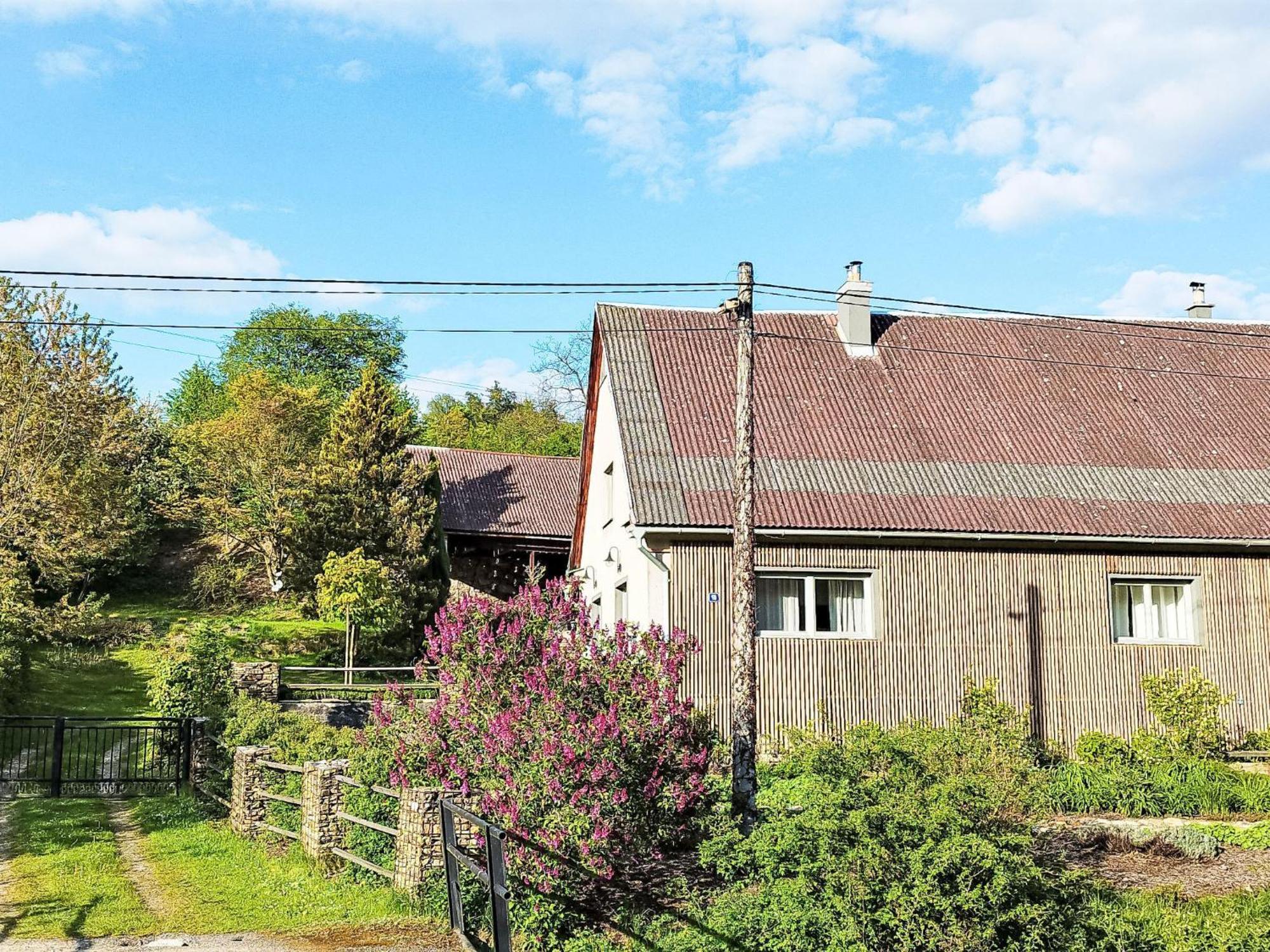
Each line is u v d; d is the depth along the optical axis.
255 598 44.53
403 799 10.73
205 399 62.88
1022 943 8.89
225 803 16.03
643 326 23.50
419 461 43.56
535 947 9.41
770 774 16.55
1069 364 24.72
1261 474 22.48
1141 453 22.55
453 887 9.44
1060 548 20.64
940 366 24.06
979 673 19.89
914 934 8.77
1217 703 19.34
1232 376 25.16
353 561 30.30
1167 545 20.86
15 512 29.86
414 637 35.00
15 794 18.02
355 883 11.33
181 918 10.13
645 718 10.98
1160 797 15.91
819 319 24.81
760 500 19.64
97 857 12.84
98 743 22.94
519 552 41.81
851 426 21.89
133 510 43.59
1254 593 21.25
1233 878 12.20
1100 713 20.25
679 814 11.39
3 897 10.91
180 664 20.52
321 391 60.41
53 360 31.28
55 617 29.03
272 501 41.72
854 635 19.88
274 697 24.73
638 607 20.19
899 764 10.23
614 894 10.62
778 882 9.92
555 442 68.69
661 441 20.58
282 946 9.09
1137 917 9.96
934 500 20.45
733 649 13.15
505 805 10.20
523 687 11.74
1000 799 9.53
